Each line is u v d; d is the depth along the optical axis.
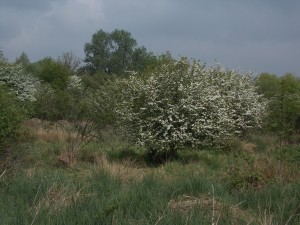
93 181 8.23
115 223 5.36
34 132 16.08
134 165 12.64
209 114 14.73
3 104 10.66
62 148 14.26
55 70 40.62
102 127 14.51
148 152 14.91
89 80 39.25
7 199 6.79
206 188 7.45
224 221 5.79
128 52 75.69
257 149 16.58
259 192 7.40
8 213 5.89
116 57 73.69
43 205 6.20
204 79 15.33
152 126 14.55
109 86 16.11
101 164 10.93
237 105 20.70
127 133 15.05
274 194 7.20
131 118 14.64
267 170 8.89
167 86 14.69
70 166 11.84
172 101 14.56
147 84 14.89
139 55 76.06
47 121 17.48
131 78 15.26
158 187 7.50
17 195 6.91
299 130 17.72
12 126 10.55
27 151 11.34
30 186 7.25
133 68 72.50
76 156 13.14
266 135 20.09
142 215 5.80
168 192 7.31
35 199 6.59
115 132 15.54
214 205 6.43
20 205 6.30
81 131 14.73
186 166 12.75
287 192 7.22
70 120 14.57
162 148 14.15
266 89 33.28
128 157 14.03
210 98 14.63
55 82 38.19
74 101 14.20
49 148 14.36
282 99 18.48
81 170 11.22
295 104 17.05
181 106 14.38
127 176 9.27
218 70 21.95
